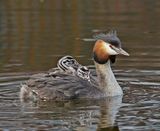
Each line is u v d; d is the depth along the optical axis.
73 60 16.14
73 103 14.55
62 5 31.28
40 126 12.40
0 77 16.81
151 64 18.30
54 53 20.17
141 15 27.84
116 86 15.21
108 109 13.78
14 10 29.80
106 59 15.27
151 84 15.98
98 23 25.72
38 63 18.64
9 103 14.38
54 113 13.49
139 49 20.53
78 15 27.98
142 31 23.86
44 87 15.01
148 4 31.17
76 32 23.84
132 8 30.02
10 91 15.43
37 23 26.23
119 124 12.50
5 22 26.70
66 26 25.23
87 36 22.89
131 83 16.16
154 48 20.61
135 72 17.31
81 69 15.63
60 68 15.99
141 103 14.14
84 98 14.92
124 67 17.98
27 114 13.34
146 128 12.13
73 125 12.48
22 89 15.09
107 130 12.18
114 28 24.48
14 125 12.48
